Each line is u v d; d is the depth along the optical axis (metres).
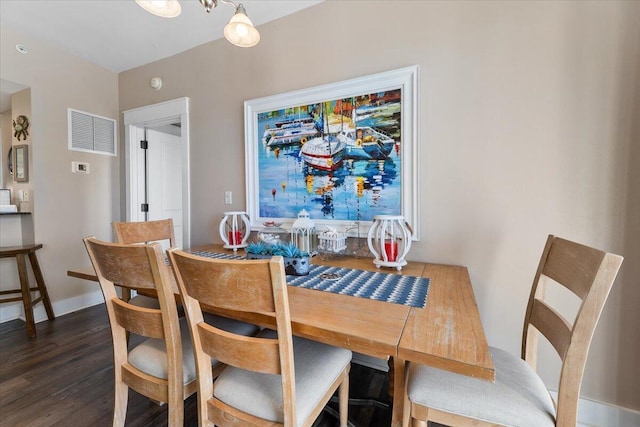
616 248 1.31
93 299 2.97
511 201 1.48
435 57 1.60
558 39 1.36
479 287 1.56
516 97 1.45
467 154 1.55
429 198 1.64
